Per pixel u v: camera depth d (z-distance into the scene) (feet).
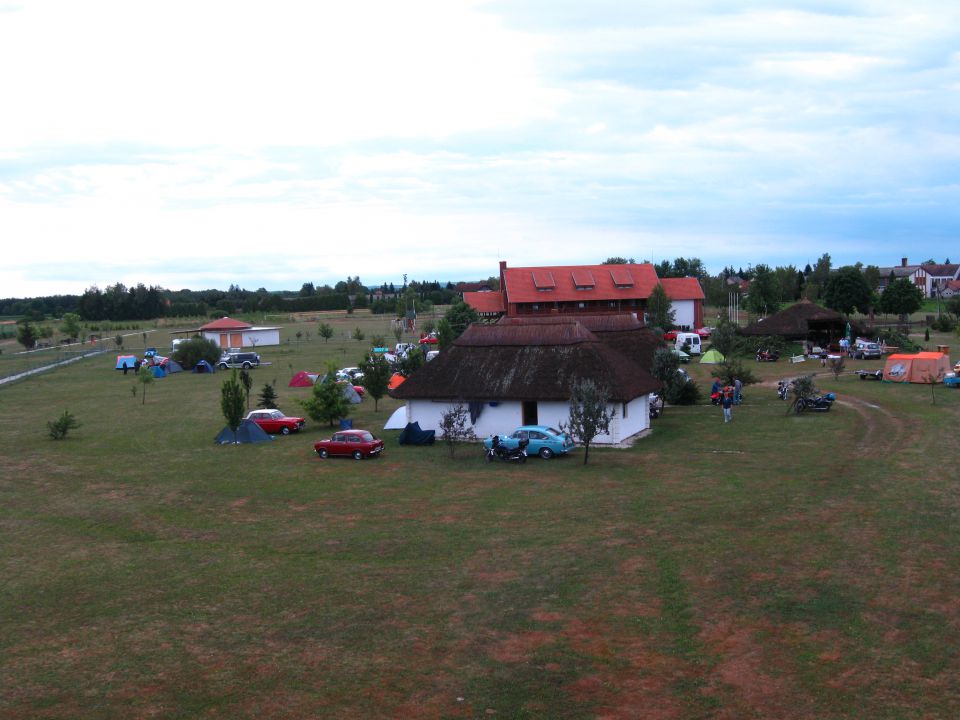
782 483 106.42
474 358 156.66
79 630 66.33
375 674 56.95
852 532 83.20
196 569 80.89
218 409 205.46
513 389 148.97
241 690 55.21
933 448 123.95
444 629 64.18
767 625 62.23
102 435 169.17
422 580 75.36
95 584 77.25
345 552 84.89
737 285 625.00
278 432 166.81
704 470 117.19
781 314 321.93
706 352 288.71
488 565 78.69
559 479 115.44
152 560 84.33
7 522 101.09
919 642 58.08
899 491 98.68
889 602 65.16
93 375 302.86
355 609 68.95
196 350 325.21
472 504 102.83
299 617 67.62
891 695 51.21
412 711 51.78
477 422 151.94
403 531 91.76
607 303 415.64
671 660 57.52
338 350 389.39
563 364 150.20
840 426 150.10
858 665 55.26
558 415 146.82
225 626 66.28
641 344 196.85
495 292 449.06
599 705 51.80
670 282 428.15
